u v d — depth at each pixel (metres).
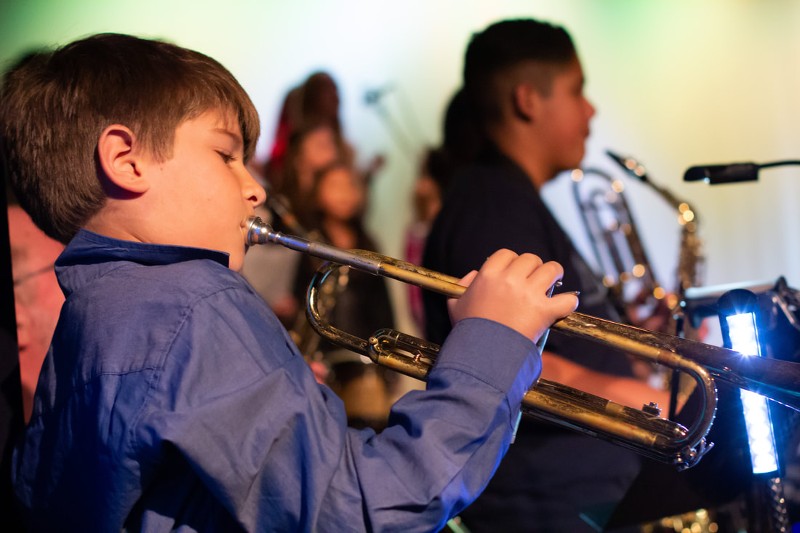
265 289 3.10
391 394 2.87
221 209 1.01
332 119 3.45
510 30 1.81
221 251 0.98
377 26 3.99
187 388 0.85
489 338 0.92
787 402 0.89
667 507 1.22
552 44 1.80
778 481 1.10
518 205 1.66
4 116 1.07
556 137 1.81
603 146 4.48
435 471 0.86
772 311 1.04
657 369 1.85
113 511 0.87
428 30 4.06
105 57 1.03
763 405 1.05
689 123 4.58
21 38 3.26
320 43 3.89
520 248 1.63
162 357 0.87
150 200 0.99
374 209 3.91
